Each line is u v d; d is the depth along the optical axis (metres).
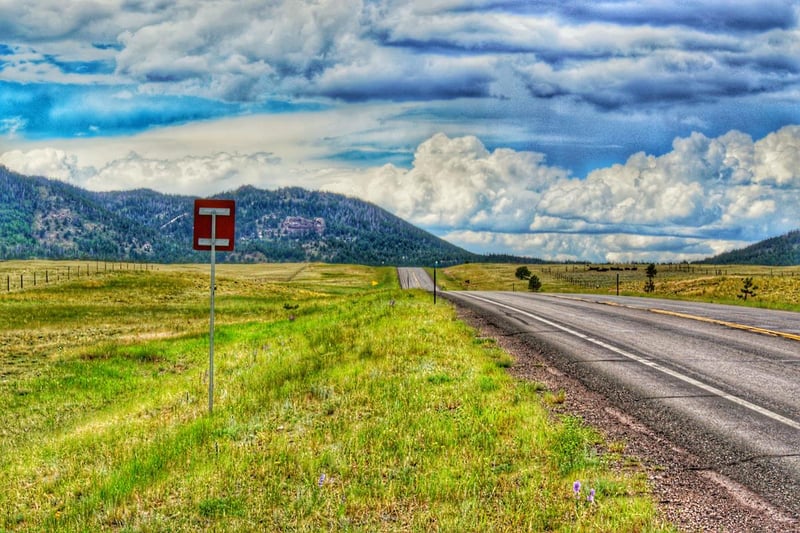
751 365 12.46
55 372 21.89
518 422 8.69
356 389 11.66
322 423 9.79
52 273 100.94
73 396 18.34
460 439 8.21
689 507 5.99
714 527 5.57
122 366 23.05
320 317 31.03
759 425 8.43
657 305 28.45
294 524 6.30
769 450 7.45
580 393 10.49
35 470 9.95
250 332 30.56
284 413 10.62
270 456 8.31
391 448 8.17
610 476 6.74
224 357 21.83
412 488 6.88
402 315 22.95
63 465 9.93
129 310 50.09
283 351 19.42
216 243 11.97
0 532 7.32
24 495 8.66
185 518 6.71
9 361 24.47
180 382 18.00
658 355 13.79
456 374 12.12
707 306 27.78
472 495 6.56
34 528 7.20
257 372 15.74
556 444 7.77
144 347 26.69
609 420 8.86
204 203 11.86
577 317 22.31
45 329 35.88
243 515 6.62
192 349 26.44
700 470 6.92
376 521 6.27
